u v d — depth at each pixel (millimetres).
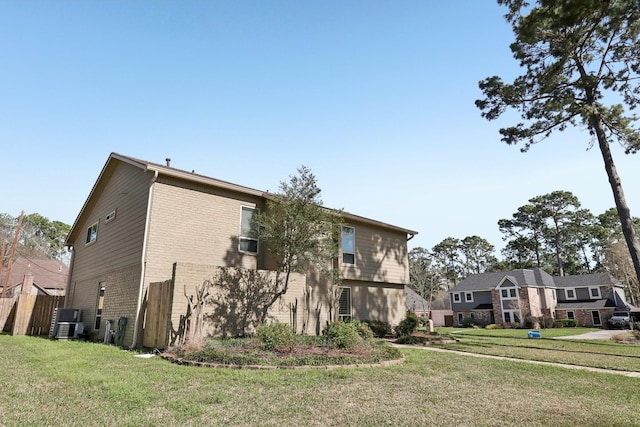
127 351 10039
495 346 14352
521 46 13359
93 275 15398
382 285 18641
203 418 4473
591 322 37438
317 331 14508
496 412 5043
